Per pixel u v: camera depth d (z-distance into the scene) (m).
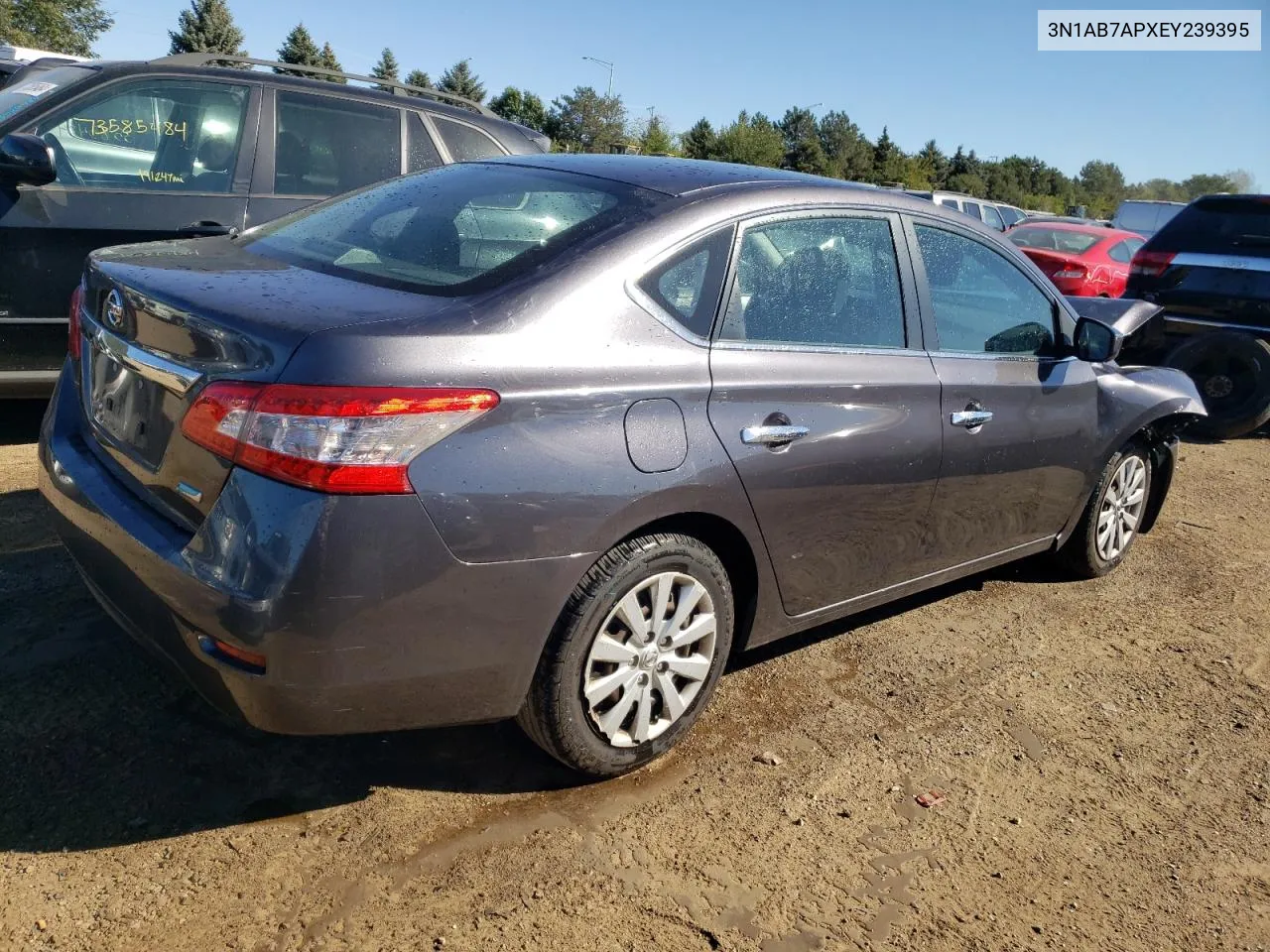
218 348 2.27
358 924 2.22
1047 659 3.90
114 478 2.62
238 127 5.30
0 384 4.76
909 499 3.36
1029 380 3.85
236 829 2.47
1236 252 8.25
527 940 2.22
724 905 2.40
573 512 2.41
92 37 47.31
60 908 2.17
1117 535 4.77
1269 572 5.10
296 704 2.21
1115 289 13.16
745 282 2.92
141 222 4.99
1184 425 4.97
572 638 2.52
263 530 2.13
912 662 3.76
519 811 2.65
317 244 2.99
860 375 3.14
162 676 3.05
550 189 3.04
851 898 2.47
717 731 3.15
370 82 5.93
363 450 2.13
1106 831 2.86
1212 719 3.55
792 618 3.19
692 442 2.65
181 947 2.11
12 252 4.69
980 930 2.42
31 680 2.97
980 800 2.94
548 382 2.39
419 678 2.31
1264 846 2.86
